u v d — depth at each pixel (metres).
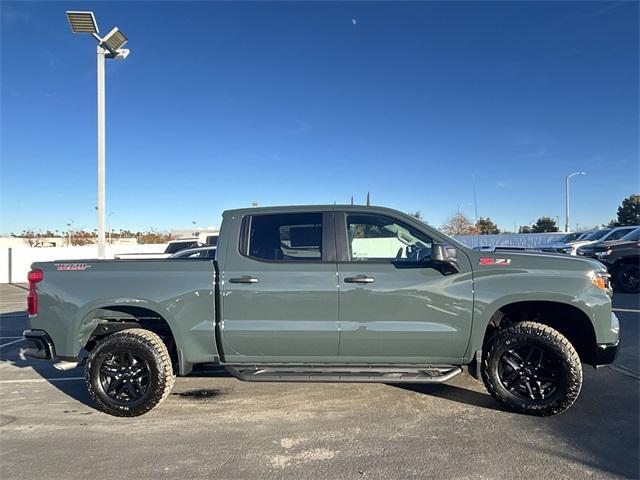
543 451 3.59
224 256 4.44
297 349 4.35
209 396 4.99
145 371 4.43
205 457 3.60
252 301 4.33
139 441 3.90
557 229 71.75
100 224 12.95
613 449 3.61
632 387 5.03
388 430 4.03
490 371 4.29
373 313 4.26
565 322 4.51
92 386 4.44
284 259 4.41
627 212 64.06
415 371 4.33
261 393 5.06
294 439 3.89
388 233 4.45
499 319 4.60
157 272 4.45
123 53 12.95
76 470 3.42
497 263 4.26
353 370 4.36
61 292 4.51
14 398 5.08
